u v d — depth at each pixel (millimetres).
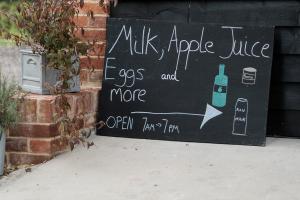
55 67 2889
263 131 3074
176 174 2645
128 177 2621
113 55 3277
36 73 2945
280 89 3252
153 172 2674
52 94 2934
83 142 2908
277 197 2365
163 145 3084
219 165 2752
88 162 2824
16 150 2885
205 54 3180
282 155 2906
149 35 3248
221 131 3115
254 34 3141
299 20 3166
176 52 3213
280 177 2588
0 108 2691
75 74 2979
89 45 3029
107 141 3146
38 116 2844
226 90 3133
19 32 3111
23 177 2674
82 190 2492
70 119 2932
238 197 2371
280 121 3277
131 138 3213
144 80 3229
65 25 2922
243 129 3096
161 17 3363
